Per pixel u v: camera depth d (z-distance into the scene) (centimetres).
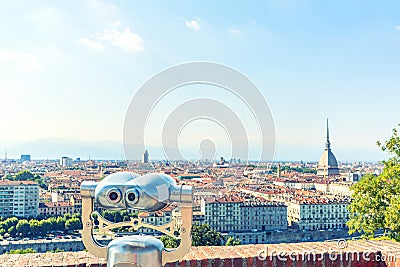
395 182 1104
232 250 394
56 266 334
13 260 348
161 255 193
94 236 202
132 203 182
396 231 1002
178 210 196
